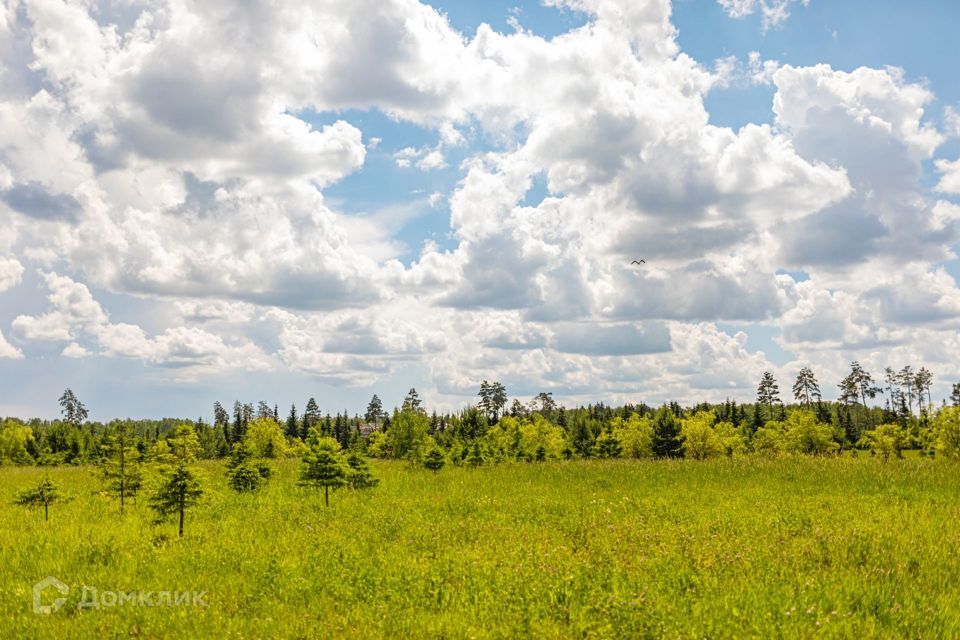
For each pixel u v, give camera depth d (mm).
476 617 8547
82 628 8422
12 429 69938
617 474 26359
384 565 11516
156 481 17078
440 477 28500
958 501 17625
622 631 7680
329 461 21203
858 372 106375
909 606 8508
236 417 101000
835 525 14047
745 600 8805
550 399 132875
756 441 79562
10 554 12984
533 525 15828
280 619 8602
